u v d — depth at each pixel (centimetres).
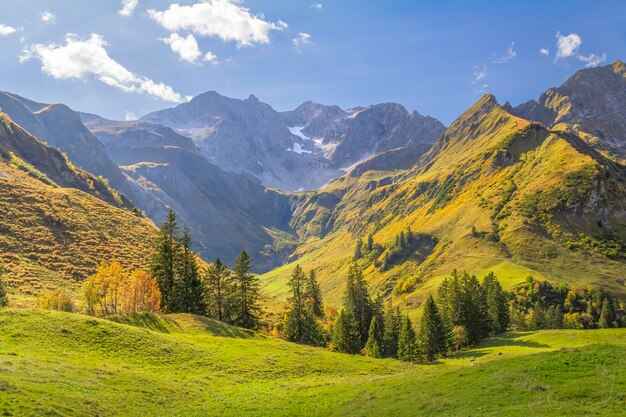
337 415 3562
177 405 3797
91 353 4784
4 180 16012
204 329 7600
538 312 14300
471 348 9688
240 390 4612
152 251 15200
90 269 12406
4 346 4300
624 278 18600
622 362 3152
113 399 3472
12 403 2780
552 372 3159
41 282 10712
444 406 3011
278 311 16800
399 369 6675
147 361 5059
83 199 17838
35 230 13338
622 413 2195
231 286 9912
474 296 11869
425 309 10019
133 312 7431
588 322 15262
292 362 6184
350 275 12812
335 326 11888
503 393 2977
